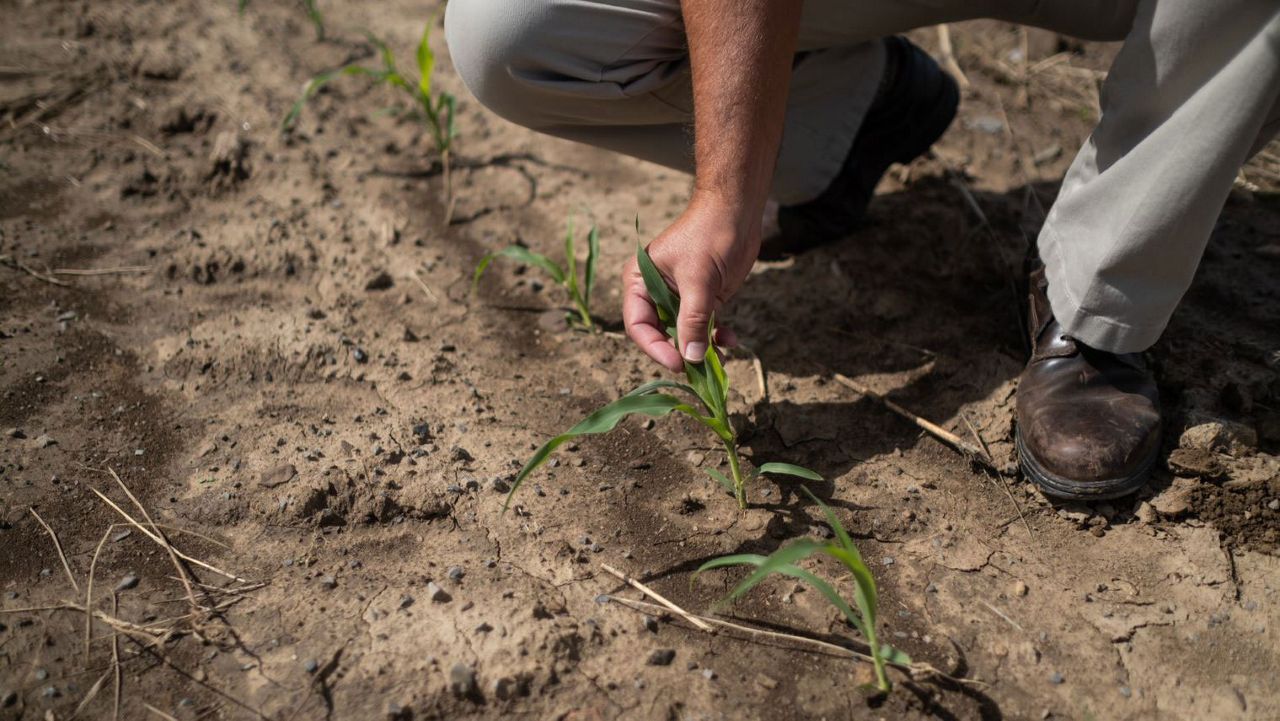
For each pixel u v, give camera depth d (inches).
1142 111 60.2
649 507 68.0
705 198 59.2
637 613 60.0
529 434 74.5
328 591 61.0
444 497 67.8
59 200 99.2
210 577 62.0
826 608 60.5
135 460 70.8
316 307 87.6
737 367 81.4
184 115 112.2
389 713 53.4
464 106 120.9
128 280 89.4
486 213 102.6
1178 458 66.6
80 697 54.3
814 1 69.7
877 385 78.7
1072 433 65.3
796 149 82.2
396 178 107.3
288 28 134.0
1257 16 53.5
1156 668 56.6
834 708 54.6
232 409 75.9
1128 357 67.9
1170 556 63.4
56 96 114.7
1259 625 58.9
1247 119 54.6
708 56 57.1
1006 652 57.7
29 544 63.7
